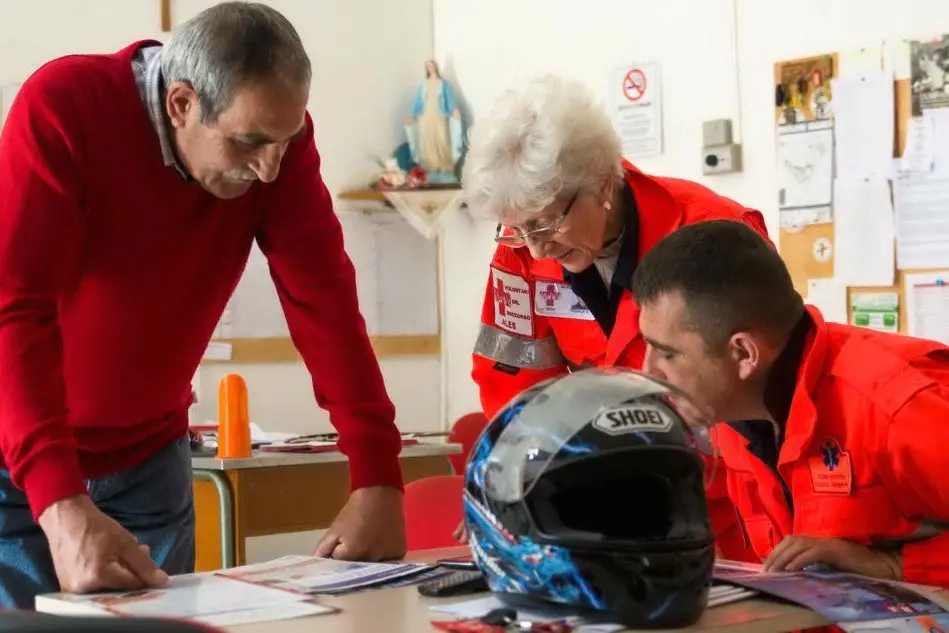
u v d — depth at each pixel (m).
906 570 1.33
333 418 1.72
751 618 1.07
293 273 1.75
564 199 1.87
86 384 1.74
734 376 1.40
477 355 2.22
